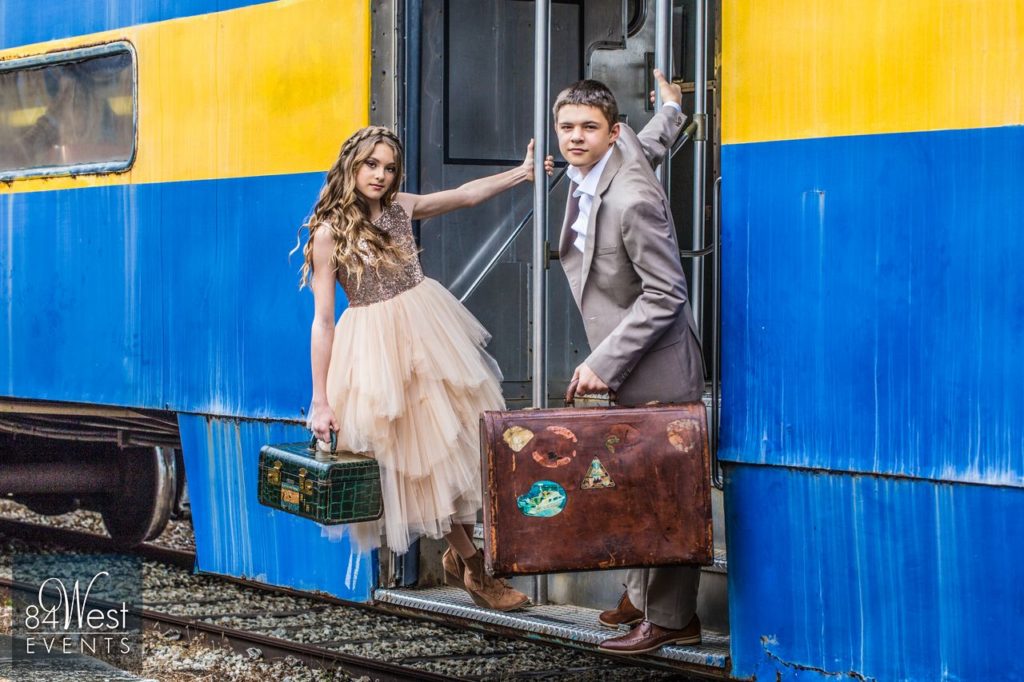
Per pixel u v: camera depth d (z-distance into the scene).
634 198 4.10
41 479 7.09
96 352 6.34
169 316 6.00
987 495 3.78
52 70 6.55
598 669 5.26
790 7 4.12
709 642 4.50
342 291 5.27
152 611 6.25
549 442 4.01
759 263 4.20
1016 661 3.75
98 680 5.39
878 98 3.96
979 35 3.78
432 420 4.59
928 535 3.90
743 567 4.27
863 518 4.02
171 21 5.96
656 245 4.08
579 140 4.20
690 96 6.42
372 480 4.45
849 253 4.02
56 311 6.52
